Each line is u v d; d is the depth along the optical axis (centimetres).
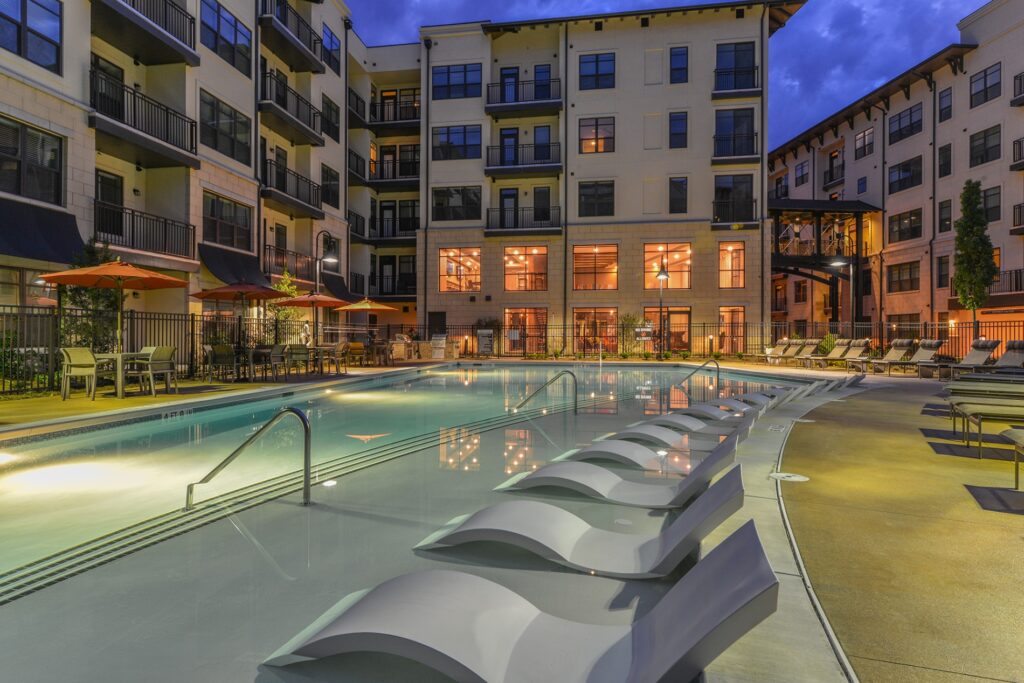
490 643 186
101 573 291
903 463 477
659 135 2734
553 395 1202
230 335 1706
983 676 174
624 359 2519
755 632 201
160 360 1054
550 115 2892
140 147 1525
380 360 2181
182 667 204
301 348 1521
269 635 227
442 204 2938
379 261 3422
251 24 2044
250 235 2039
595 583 264
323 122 2609
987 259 2150
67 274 969
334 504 410
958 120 2650
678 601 177
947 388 748
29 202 1246
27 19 1254
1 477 498
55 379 1127
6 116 1219
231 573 289
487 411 940
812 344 2097
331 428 764
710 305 2686
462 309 2883
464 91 2928
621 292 2756
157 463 554
